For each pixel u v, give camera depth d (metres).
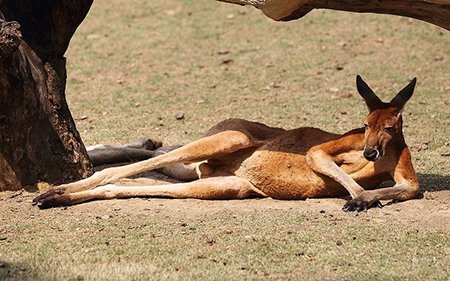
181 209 20.39
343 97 33.00
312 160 21.16
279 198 21.62
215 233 18.58
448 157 25.95
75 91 34.78
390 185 22.75
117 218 19.61
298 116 31.03
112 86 35.31
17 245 17.98
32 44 22.08
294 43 39.38
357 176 21.39
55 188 20.78
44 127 21.89
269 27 41.53
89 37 41.25
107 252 17.56
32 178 21.70
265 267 16.83
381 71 35.81
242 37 40.56
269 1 20.22
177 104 33.03
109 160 25.17
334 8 21.02
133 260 17.19
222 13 43.81
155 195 21.38
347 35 39.91
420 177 23.70
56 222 19.38
